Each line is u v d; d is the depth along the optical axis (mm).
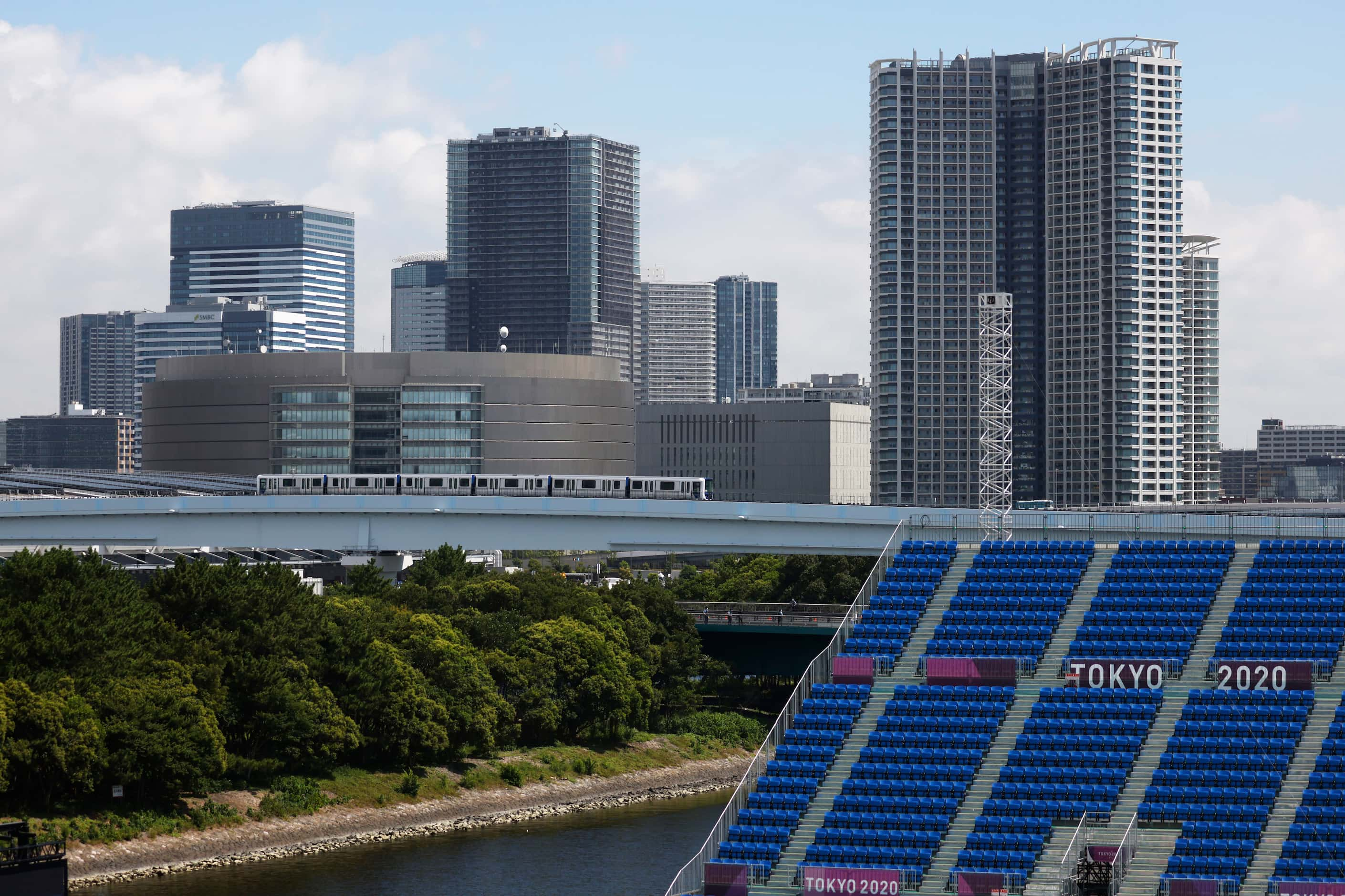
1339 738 180875
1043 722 188500
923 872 171250
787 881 174250
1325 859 165875
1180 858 167500
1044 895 165250
